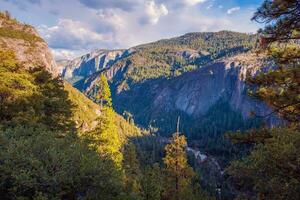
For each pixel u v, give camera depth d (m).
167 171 34.56
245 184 13.44
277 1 9.77
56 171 8.76
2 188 8.33
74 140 10.76
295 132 12.57
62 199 8.70
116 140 31.81
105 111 32.22
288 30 10.40
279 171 11.68
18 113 19.81
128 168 43.06
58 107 23.69
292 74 11.14
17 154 8.74
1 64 21.95
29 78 23.20
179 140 35.09
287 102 11.56
